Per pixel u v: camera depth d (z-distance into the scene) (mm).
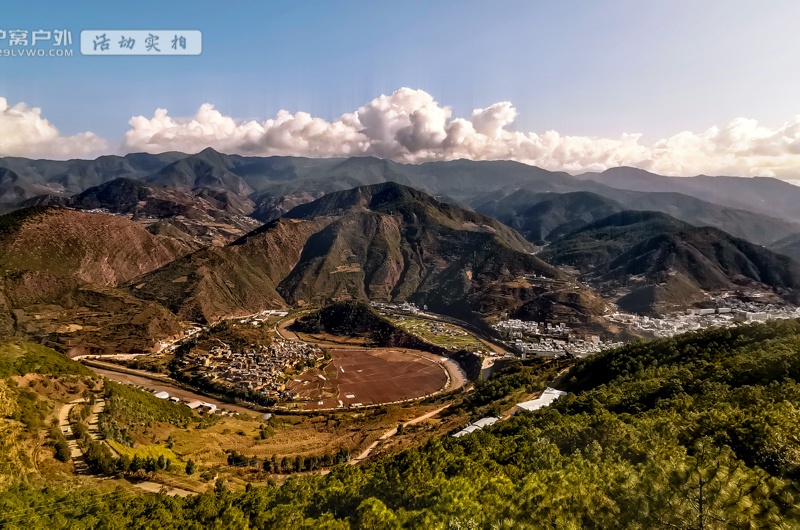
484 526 27766
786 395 43000
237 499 56094
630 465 27969
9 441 65750
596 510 23109
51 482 60938
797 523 18547
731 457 25984
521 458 44438
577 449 41125
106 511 51219
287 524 43594
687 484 21031
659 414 46875
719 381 60031
